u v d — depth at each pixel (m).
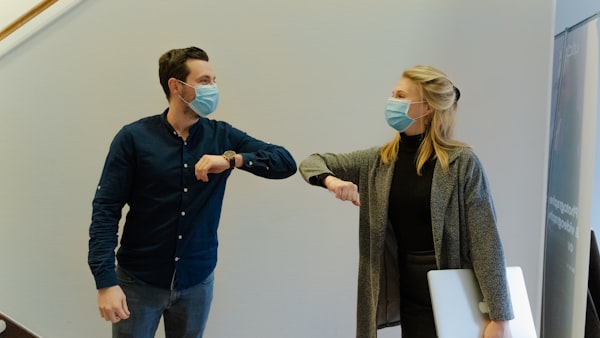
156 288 1.54
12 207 2.13
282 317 2.21
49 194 2.12
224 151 1.60
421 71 1.41
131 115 2.07
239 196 2.14
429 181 1.39
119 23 2.03
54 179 2.11
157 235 1.50
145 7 2.03
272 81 2.08
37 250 2.15
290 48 2.07
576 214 1.87
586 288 1.80
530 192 2.12
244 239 2.16
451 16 2.07
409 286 1.48
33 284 2.17
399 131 1.45
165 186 1.48
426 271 1.42
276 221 2.16
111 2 2.02
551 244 2.16
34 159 2.10
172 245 1.51
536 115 2.09
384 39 2.08
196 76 1.46
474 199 1.33
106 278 1.39
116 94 2.06
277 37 2.06
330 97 2.10
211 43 2.05
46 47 2.04
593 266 1.98
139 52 2.04
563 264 2.00
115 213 1.45
